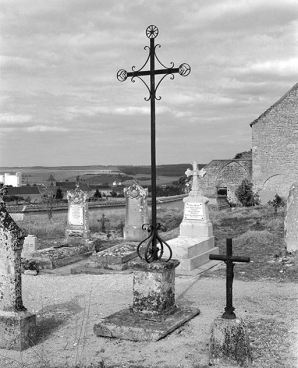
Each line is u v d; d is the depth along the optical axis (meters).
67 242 18.91
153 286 7.82
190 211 16.77
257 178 39.44
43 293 11.20
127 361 6.51
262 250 16.09
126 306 9.57
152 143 8.00
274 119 38.84
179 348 6.91
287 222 14.80
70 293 11.09
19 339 7.06
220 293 10.63
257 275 12.43
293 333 7.57
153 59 8.03
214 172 42.59
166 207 40.56
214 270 13.86
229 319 6.45
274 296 10.12
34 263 14.53
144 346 7.05
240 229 22.23
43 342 7.43
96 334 7.56
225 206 37.81
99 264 14.62
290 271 12.72
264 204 37.94
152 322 7.62
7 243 7.16
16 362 6.58
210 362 6.31
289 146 38.44
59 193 46.69
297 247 14.70
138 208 18.70
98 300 10.26
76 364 6.37
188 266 13.63
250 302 9.61
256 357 6.57
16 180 76.50
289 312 8.83
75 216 19.41
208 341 7.16
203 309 9.01
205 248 15.38
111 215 32.84
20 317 7.11
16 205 38.56
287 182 38.59
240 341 6.29
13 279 7.18
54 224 26.84
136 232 18.66
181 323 7.81
